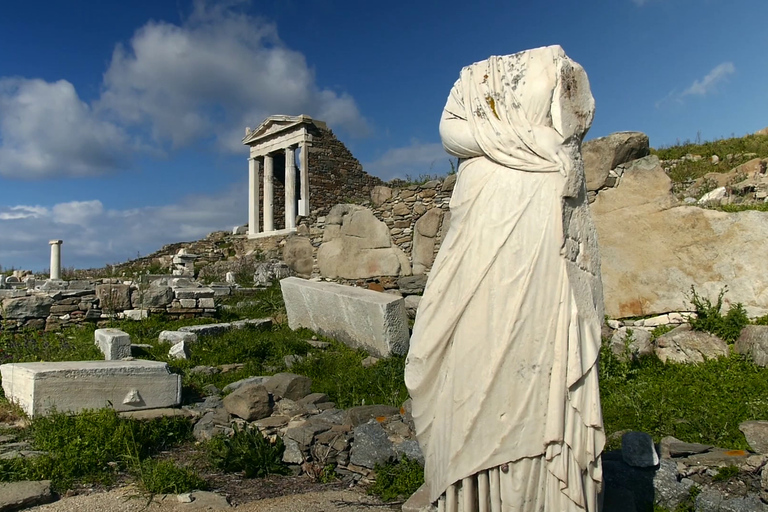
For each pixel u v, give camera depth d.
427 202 12.74
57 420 5.57
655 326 7.64
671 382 5.96
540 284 2.31
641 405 5.33
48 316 12.40
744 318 6.74
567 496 2.26
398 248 13.25
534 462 2.27
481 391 2.31
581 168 2.50
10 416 6.08
